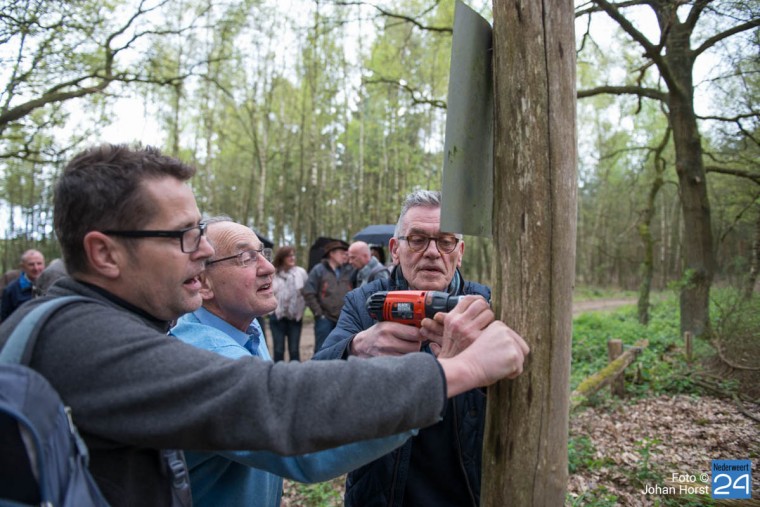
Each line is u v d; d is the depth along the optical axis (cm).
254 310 164
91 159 102
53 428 79
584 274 3209
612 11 605
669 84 716
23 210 2411
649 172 1383
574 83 115
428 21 1016
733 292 667
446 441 160
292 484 381
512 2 113
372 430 86
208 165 1678
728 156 823
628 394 514
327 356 148
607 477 329
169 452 103
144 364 86
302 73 1714
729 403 450
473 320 111
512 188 114
